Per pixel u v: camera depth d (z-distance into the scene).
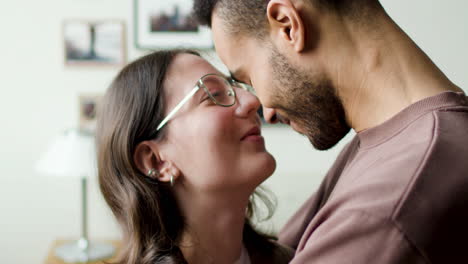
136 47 2.71
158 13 2.69
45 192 2.80
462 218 0.64
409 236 0.61
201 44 2.67
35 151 2.78
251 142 1.01
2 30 2.72
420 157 0.65
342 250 0.64
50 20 2.72
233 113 1.00
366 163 0.75
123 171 1.05
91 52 2.73
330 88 0.81
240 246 1.11
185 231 1.04
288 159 2.74
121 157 1.04
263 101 0.89
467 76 2.67
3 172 2.78
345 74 0.79
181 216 1.05
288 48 0.82
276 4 0.80
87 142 2.37
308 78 0.82
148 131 1.03
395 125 0.74
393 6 2.66
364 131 0.79
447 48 2.67
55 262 2.35
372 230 0.62
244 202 1.04
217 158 0.98
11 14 2.71
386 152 0.72
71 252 2.44
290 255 1.19
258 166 0.99
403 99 0.75
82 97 2.75
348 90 0.80
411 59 0.76
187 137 0.99
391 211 0.62
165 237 1.02
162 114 1.02
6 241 2.81
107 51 2.73
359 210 0.64
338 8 0.78
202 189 1.00
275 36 0.83
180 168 1.02
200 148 0.98
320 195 1.13
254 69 0.88
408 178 0.64
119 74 1.09
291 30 0.79
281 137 2.74
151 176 1.04
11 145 2.77
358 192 0.67
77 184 2.80
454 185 0.64
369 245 0.62
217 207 1.03
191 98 1.00
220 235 1.05
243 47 0.88
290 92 0.85
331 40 0.79
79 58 2.73
